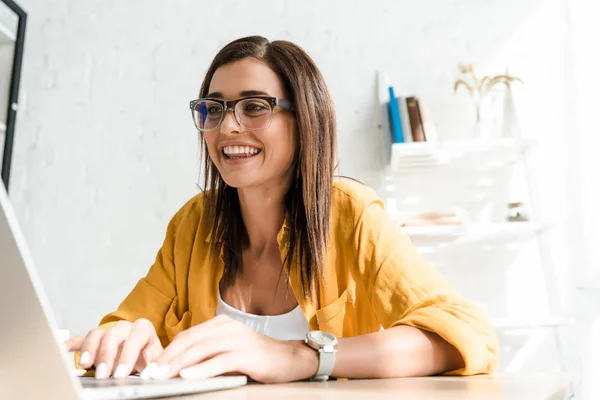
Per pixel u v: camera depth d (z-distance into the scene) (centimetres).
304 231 118
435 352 85
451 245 258
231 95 114
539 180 252
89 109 293
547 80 263
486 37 271
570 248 247
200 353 68
